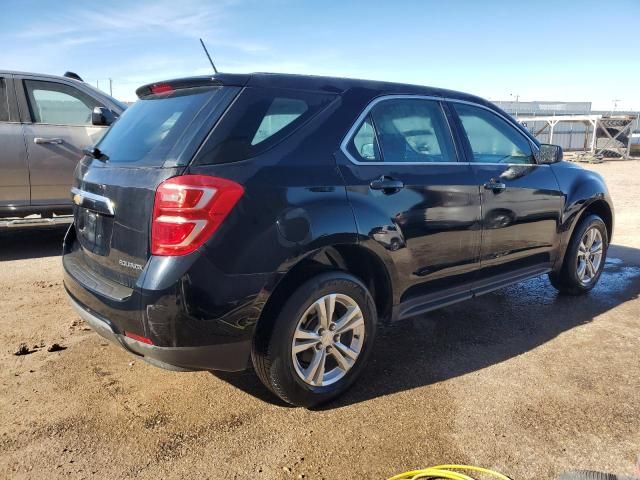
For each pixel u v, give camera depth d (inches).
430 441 106.0
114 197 109.3
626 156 1147.9
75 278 119.5
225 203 99.2
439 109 147.4
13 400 119.7
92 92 262.5
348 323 120.3
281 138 111.7
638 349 149.9
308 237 108.8
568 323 170.6
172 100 119.9
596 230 197.9
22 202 248.5
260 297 103.4
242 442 105.4
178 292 96.6
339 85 126.9
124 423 111.4
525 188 163.0
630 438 106.9
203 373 134.5
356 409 118.0
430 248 135.7
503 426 111.0
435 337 159.2
